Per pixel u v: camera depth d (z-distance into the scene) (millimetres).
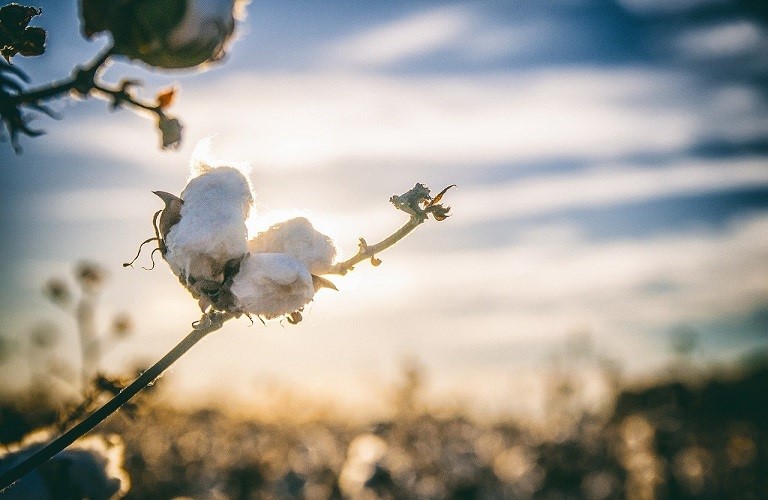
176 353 1516
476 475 13977
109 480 2234
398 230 1641
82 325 6305
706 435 21672
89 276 6547
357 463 9336
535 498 16141
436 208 1620
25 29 1607
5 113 1384
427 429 17906
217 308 1508
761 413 25156
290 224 1623
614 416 21297
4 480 1438
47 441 2264
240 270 1506
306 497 12117
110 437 2307
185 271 1496
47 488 2154
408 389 18016
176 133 1417
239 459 13336
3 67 1392
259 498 12156
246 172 1611
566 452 17266
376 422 17375
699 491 15336
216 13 1345
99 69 1374
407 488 9773
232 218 1504
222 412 18297
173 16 1322
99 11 1346
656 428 15352
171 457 13336
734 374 25594
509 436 19828
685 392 22297
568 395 21938
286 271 1503
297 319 1558
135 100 1406
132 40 1348
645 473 14820
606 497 15656
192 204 1515
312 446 15844
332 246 1618
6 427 2975
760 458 20812
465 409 20953
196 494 11766
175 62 1363
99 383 2256
